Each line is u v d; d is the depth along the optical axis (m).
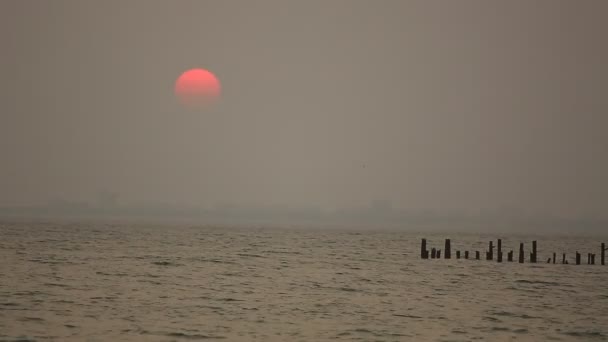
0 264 118.69
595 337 71.44
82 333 65.81
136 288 94.38
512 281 115.12
